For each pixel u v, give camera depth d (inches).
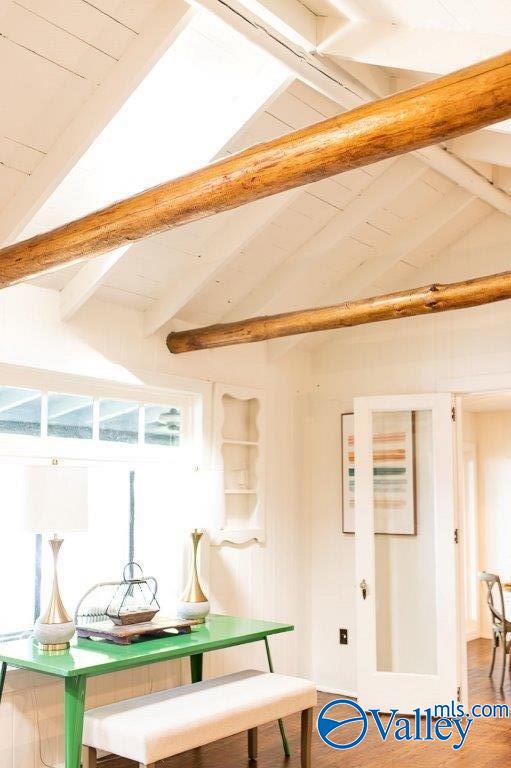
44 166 142.2
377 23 123.4
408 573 223.9
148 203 114.8
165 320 193.3
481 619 338.3
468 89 82.7
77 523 154.3
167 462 206.4
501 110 81.8
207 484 211.9
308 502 246.7
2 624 169.3
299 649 237.8
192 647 158.6
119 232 120.1
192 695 156.6
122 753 137.3
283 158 98.4
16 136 136.9
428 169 194.1
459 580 217.6
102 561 189.9
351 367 243.4
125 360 192.5
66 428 183.3
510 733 197.9
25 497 151.9
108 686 182.5
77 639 165.0
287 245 199.3
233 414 228.7
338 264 215.6
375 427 231.6
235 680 169.0
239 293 209.6
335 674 236.8
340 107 161.6
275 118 156.6
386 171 191.2
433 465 221.6
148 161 157.5
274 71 140.7
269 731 199.2
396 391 233.6
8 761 160.4
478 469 345.7
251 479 229.5
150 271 183.8
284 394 240.8
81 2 120.5
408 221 213.2
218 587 213.5
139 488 200.1
